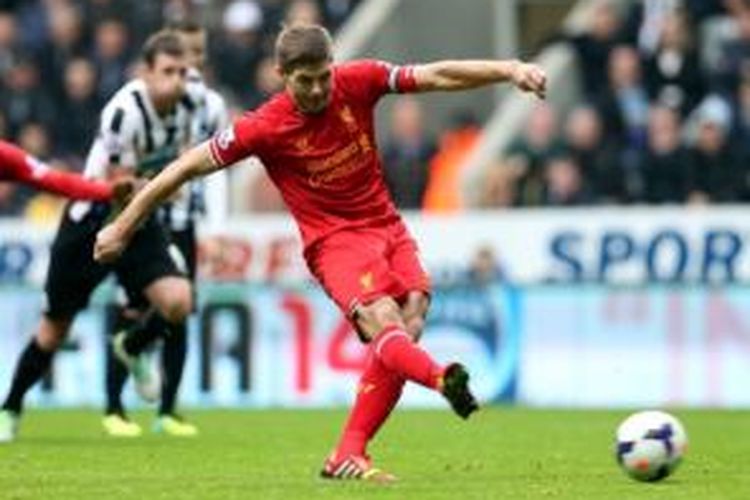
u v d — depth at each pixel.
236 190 67.31
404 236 29.12
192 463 33.28
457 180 66.38
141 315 40.88
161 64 39.09
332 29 74.75
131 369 41.22
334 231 28.81
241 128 28.59
